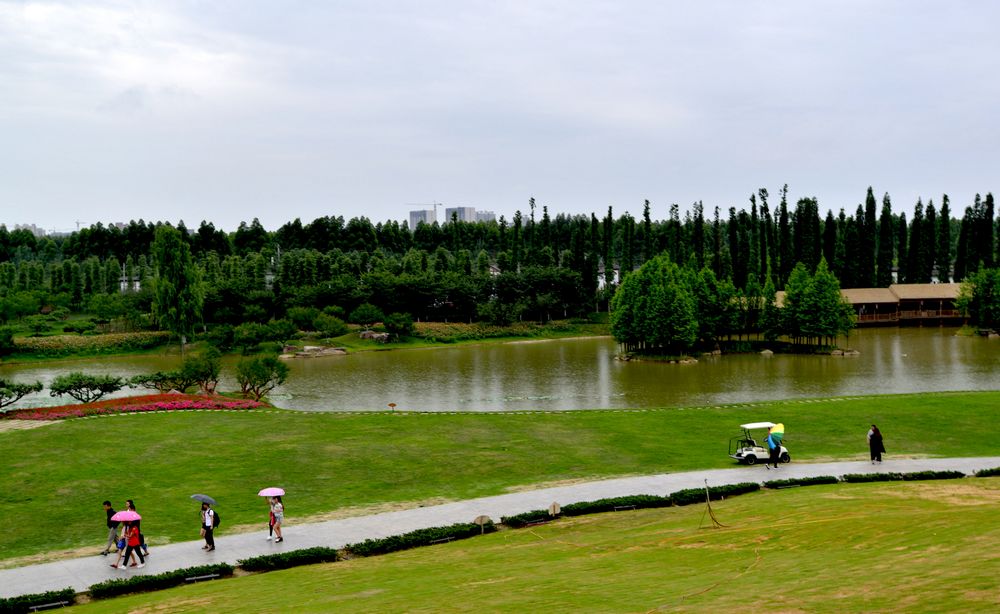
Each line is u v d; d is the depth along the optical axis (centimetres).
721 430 5809
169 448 5141
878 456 4728
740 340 14325
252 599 2562
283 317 17075
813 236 19438
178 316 14000
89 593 2805
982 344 13612
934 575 2027
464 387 9756
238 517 3853
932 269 19262
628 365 11994
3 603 2645
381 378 10738
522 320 18138
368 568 2967
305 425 5922
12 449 5062
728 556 2716
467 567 2852
